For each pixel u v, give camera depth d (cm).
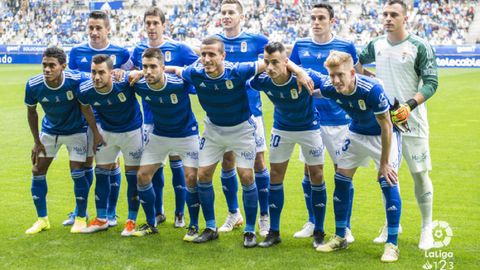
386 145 547
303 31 3628
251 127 614
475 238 626
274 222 616
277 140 615
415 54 600
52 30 3988
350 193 605
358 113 562
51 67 603
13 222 693
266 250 594
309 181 649
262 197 674
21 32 4056
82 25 3947
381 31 3478
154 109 619
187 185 628
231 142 612
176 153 646
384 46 621
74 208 761
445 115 1534
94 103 622
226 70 581
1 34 4056
